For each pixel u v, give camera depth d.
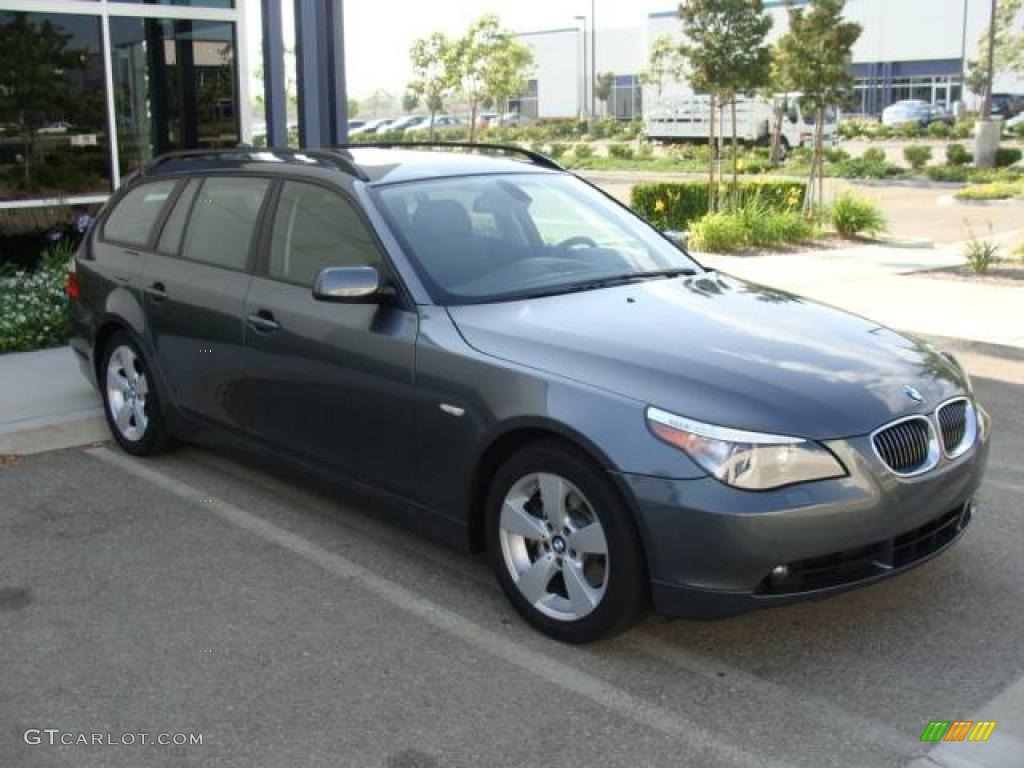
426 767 3.25
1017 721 3.45
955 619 4.15
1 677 3.79
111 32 12.10
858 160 33.16
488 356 4.07
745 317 4.38
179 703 3.62
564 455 3.79
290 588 4.50
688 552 3.53
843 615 4.19
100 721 3.51
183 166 6.00
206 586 4.53
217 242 5.49
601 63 76.56
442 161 5.32
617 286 4.72
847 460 3.58
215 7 12.82
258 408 5.16
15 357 8.27
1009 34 53.47
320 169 5.09
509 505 4.04
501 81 40.78
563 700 3.61
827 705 3.56
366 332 4.51
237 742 3.38
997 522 5.12
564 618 3.92
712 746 3.33
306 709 3.57
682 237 5.62
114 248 6.20
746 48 17.83
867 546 3.67
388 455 4.50
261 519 5.27
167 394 5.80
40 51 11.65
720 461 3.50
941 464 3.88
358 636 4.08
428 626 4.15
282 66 11.19
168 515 5.34
